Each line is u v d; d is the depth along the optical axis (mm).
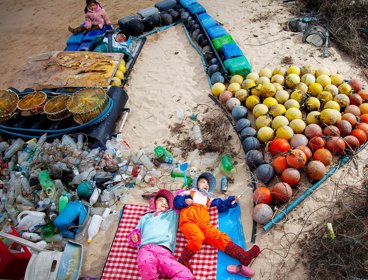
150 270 2562
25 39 5980
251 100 3770
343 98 3510
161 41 5273
